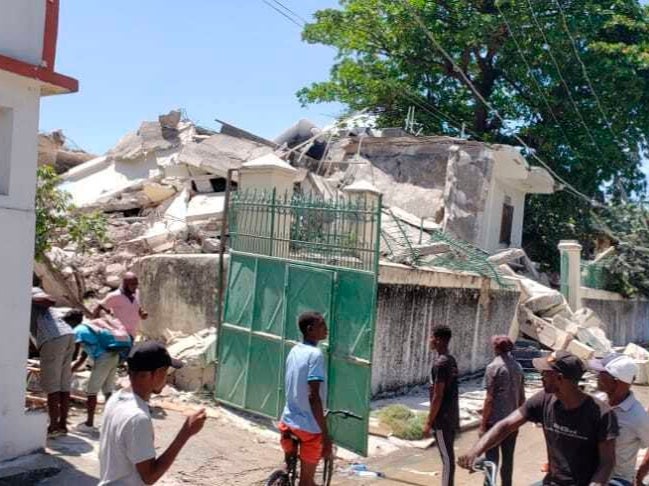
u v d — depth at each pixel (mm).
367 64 27391
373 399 11391
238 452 8281
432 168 20328
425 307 12750
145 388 3656
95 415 8836
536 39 24688
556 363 4164
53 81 6934
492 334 15406
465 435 10492
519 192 23047
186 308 11445
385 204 20125
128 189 17688
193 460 7777
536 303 17125
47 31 7039
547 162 26359
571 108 25391
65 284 12477
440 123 27766
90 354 8312
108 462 3561
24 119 6812
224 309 10430
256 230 10148
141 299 12031
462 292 14055
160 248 13391
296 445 6090
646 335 27766
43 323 7727
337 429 8805
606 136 25031
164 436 8414
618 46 24312
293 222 9625
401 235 15258
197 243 13508
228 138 17562
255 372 9773
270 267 9781
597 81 24797
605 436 4074
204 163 16844
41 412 7074
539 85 25281
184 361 10484
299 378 6004
